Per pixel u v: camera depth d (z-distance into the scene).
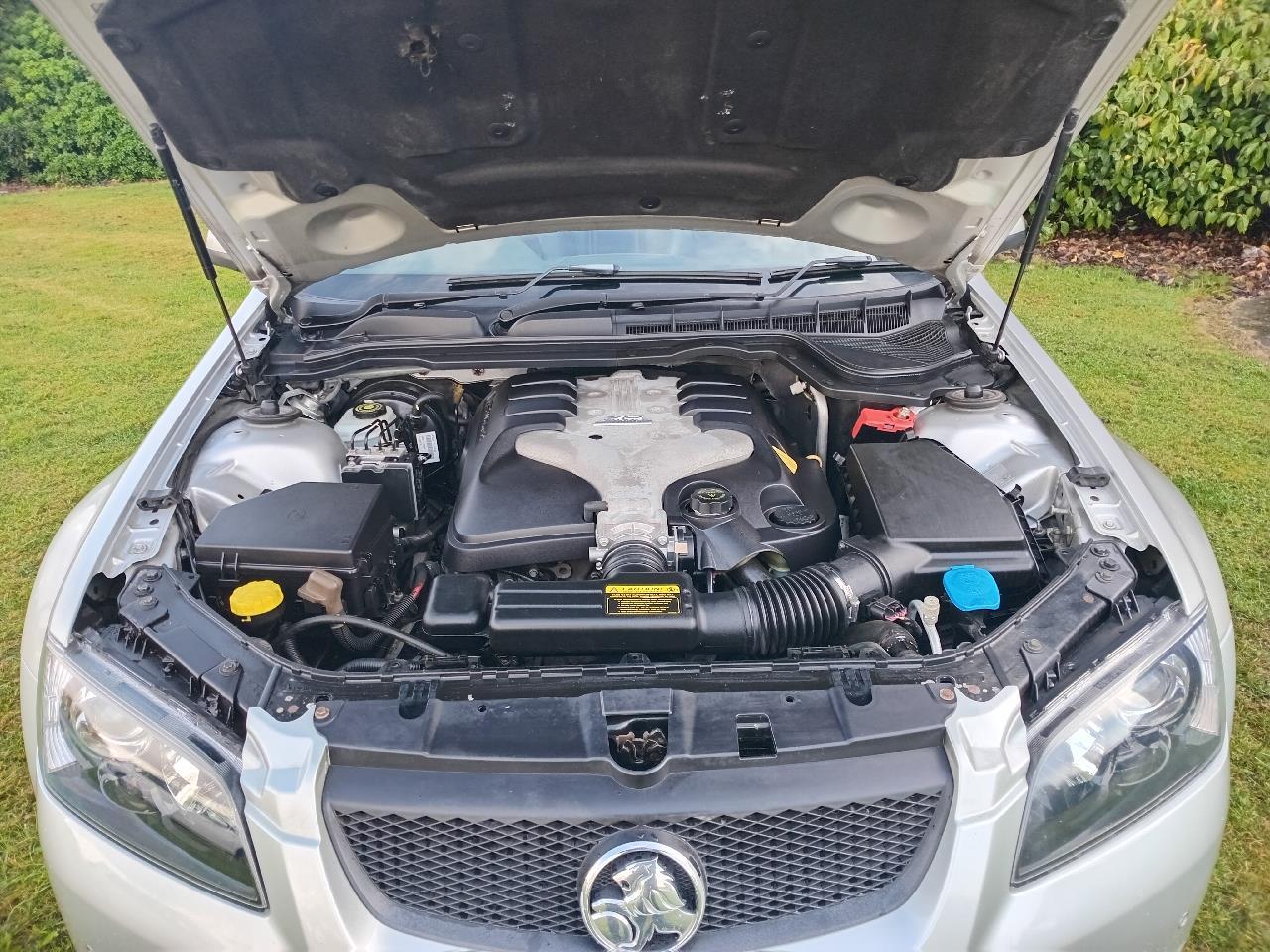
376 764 1.54
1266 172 6.88
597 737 1.54
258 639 1.80
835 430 2.66
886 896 1.56
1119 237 7.68
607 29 1.66
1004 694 1.59
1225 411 4.86
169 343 6.47
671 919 1.50
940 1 1.58
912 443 2.33
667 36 1.68
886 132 1.93
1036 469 2.30
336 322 2.72
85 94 12.05
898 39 1.67
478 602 1.85
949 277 2.70
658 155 2.04
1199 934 2.25
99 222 10.24
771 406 2.73
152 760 1.63
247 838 1.54
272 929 1.54
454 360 2.48
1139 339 5.81
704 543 2.01
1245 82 6.54
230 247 2.34
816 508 2.23
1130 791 1.66
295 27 1.61
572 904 1.55
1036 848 1.59
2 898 2.42
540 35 1.67
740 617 1.76
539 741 1.53
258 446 2.41
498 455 2.24
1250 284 6.66
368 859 1.55
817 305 2.70
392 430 2.52
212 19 1.57
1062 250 7.59
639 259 2.81
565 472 2.19
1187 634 1.78
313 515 2.06
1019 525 2.04
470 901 1.56
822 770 1.53
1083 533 2.05
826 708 1.59
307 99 1.80
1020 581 1.98
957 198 2.24
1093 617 1.76
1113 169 7.30
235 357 2.73
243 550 1.96
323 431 2.51
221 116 1.80
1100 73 1.82
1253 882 2.38
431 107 1.84
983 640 1.72
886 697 1.60
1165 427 4.68
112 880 1.62
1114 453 2.21
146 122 1.89
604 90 1.82
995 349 2.61
